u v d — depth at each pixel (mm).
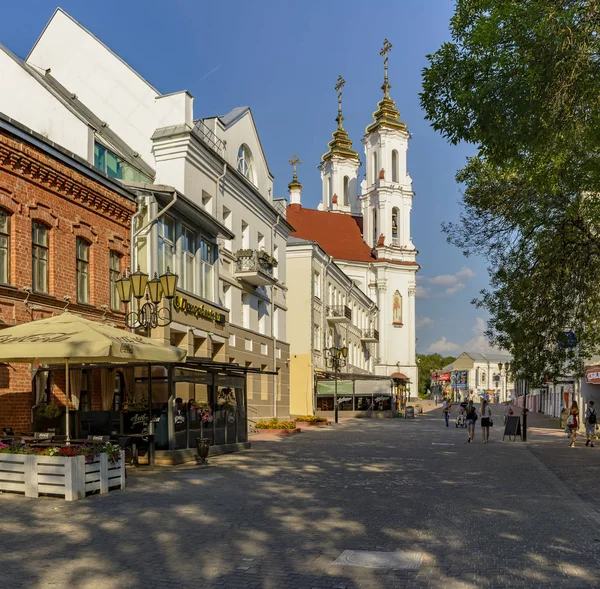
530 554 7508
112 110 28281
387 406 55469
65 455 10867
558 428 39469
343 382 52594
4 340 12406
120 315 20109
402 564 7020
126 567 6719
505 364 20453
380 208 83188
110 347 12016
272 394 37156
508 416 27422
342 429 34719
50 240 16984
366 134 86188
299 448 22109
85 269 18703
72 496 10570
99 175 18906
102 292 19203
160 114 27547
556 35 9836
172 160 26438
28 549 7352
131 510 9742
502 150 11086
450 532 8656
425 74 11375
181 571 6629
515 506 10820
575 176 11453
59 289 17141
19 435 13500
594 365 33188
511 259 18062
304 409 47938
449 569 6859
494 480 14258
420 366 159375
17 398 15570
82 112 27344
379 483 13445
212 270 26812
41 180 16562
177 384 19062
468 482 13852
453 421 46906
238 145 32906
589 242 15656
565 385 50062
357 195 93875
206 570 6680
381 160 83500
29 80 22750
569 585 6320
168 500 10727
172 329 22797
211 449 19016
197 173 27531
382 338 80688
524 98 10164
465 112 11031
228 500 10867
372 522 9266
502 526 9094
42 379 16500
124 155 25953
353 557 7285
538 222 15227
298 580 6402
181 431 17312
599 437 27922
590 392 38469
